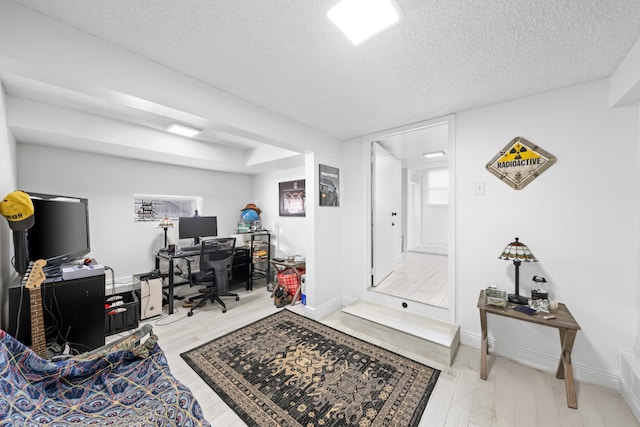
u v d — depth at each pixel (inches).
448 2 42.2
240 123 80.3
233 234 177.9
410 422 58.4
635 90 57.4
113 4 43.8
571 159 73.2
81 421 38.7
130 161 131.7
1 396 35.5
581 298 72.5
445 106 86.3
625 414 60.0
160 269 140.9
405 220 232.5
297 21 47.4
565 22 46.9
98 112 95.0
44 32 46.7
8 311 71.9
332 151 120.9
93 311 80.1
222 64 62.3
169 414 40.3
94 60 52.4
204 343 93.3
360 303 116.1
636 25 47.6
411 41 52.9
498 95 78.3
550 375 74.7
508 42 53.2
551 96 75.4
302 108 88.1
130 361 51.9
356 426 57.6
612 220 68.6
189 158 130.9
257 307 129.6
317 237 114.1
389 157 149.5
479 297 80.3
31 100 82.8
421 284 136.3
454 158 92.0
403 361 81.7
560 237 75.1
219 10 45.0
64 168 111.5
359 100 81.7
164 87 62.9
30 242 66.7
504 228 83.5
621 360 66.8
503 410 61.8
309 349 88.7
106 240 124.3
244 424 58.6
